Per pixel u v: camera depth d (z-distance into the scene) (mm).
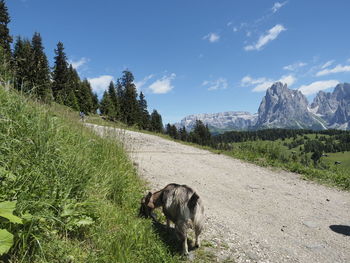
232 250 4852
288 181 10984
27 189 3113
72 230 3516
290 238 5789
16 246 2727
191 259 4270
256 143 16969
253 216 6930
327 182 11094
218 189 9141
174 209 4633
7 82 4594
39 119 4270
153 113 74938
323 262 4895
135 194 6035
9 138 3547
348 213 7672
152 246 4059
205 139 76562
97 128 7898
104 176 5465
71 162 4297
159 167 11133
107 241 3658
